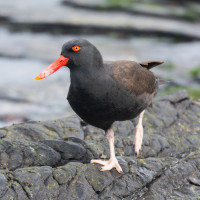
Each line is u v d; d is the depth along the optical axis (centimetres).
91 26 3322
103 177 917
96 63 895
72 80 909
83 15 3534
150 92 1023
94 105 909
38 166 934
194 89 2389
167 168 984
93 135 1158
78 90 901
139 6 3681
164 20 3528
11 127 1127
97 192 892
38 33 3388
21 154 975
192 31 3312
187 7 3741
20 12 3606
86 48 888
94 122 957
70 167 918
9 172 866
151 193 916
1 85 2502
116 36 3312
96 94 895
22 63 2852
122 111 941
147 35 3309
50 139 1090
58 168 909
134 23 3359
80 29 3344
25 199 831
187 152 1120
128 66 959
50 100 2342
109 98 905
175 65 2838
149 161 984
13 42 3200
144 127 1212
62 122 1191
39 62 2869
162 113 1277
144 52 3045
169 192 930
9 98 2334
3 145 984
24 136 1109
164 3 3834
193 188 947
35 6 3838
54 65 902
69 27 3341
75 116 1254
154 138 1123
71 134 1150
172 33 3284
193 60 2931
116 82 912
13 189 833
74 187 881
